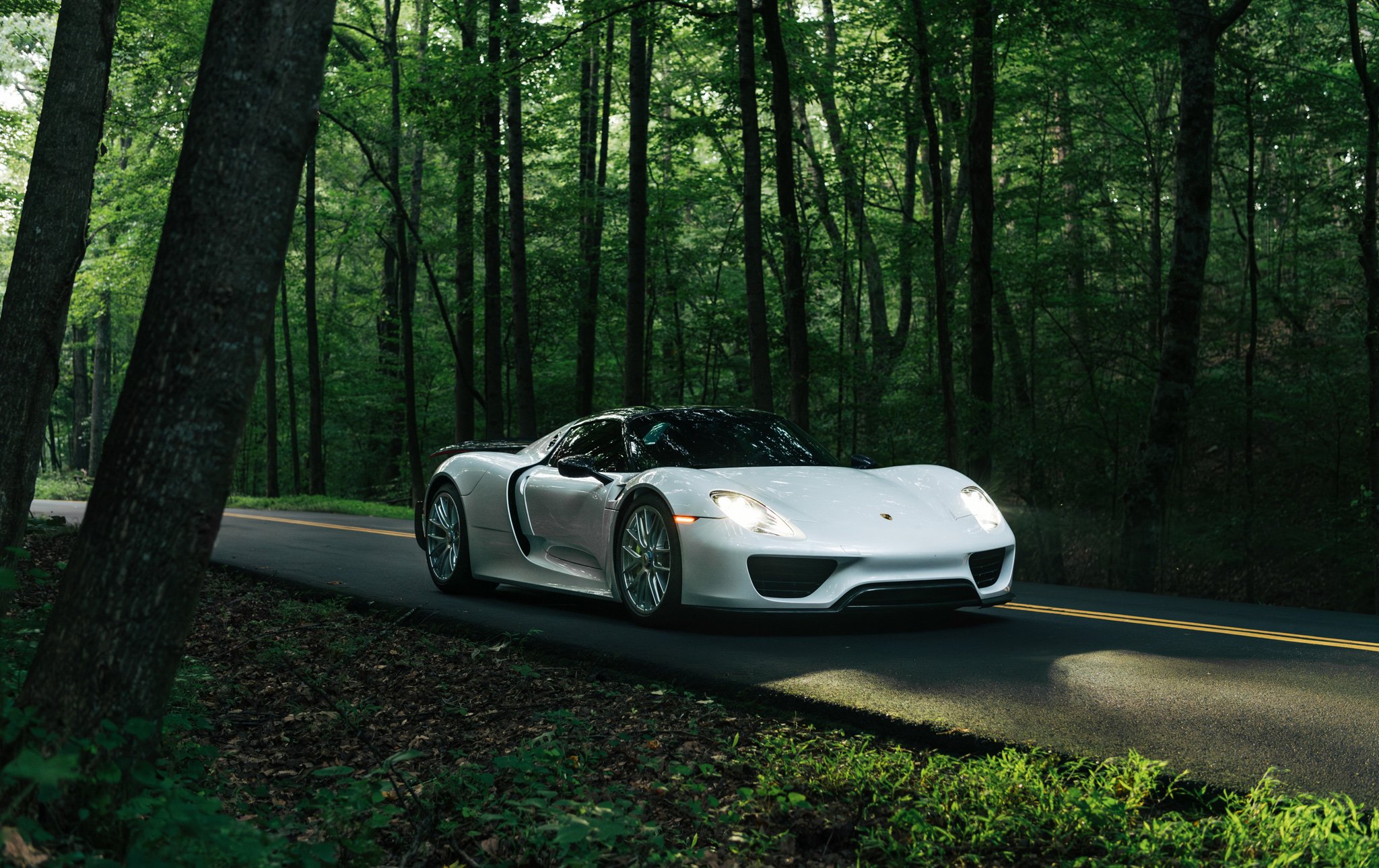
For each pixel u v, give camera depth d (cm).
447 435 3158
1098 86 1706
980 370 1413
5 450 502
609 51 1727
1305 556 1614
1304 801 279
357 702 452
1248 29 1525
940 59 1281
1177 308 1237
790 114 1270
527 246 2222
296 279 3209
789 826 284
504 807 303
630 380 1596
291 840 272
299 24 237
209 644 583
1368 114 1398
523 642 545
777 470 603
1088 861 246
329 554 1023
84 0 530
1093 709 380
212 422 229
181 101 2402
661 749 361
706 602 547
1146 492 1247
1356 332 1609
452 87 1460
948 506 585
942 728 363
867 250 1928
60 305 519
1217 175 2045
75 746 212
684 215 2583
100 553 226
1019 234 1894
